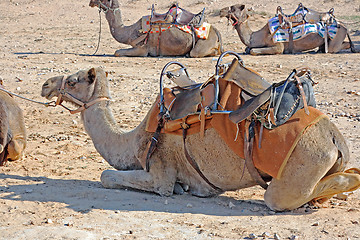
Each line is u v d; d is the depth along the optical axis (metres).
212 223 6.59
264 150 6.71
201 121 7.15
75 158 10.19
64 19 33.94
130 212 7.01
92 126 8.29
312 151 6.47
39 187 8.11
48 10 36.69
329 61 19.66
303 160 6.50
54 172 9.23
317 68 18.44
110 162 8.20
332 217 6.71
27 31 29.48
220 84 7.19
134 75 17.91
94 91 8.30
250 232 6.26
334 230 6.26
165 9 35.31
